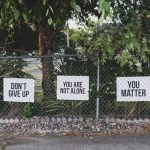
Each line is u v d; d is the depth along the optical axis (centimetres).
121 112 1042
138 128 973
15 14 835
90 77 1027
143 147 826
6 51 1152
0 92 1051
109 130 961
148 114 1036
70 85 1006
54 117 1037
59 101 1044
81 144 852
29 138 905
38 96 1053
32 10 912
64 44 1203
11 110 1055
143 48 941
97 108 1032
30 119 1029
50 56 1006
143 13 927
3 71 1050
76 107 1042
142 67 1004
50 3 879
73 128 978
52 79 1045
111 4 900
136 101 1020
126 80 999
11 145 847
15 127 992
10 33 1160
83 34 1050
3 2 845
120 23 938
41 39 1103
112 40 961
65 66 1036
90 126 987
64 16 913
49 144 854
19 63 1052
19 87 1016
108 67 1022
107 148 820
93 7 1068
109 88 1032
